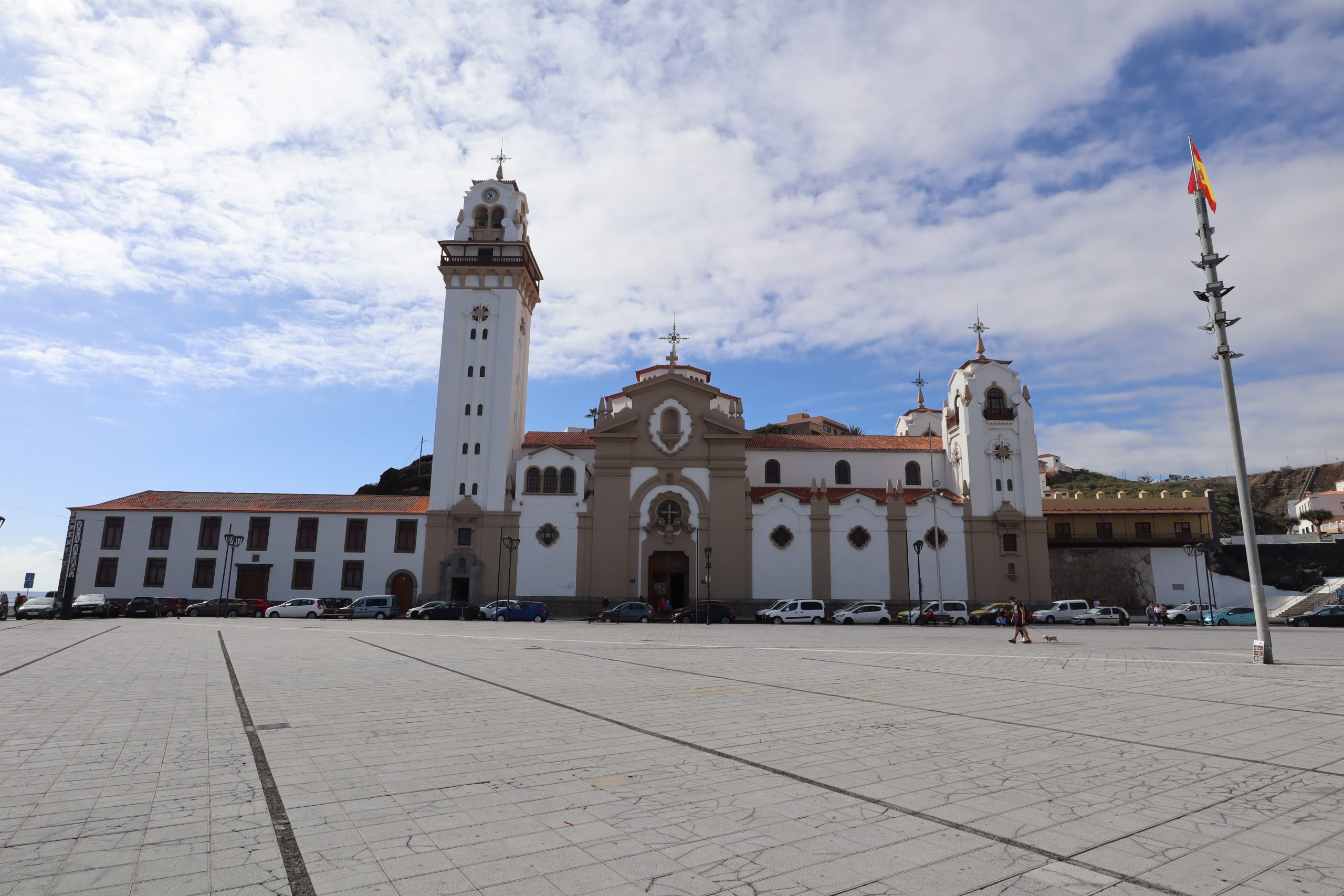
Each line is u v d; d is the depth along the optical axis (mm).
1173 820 6922
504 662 22547
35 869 5727
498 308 67312
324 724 11898
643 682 17500
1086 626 54188
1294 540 70125
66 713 12875
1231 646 30438
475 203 69750
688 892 5344
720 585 63094
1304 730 11320
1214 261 23062
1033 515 64062
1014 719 12250
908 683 17125
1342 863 5867
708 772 8742
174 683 16938
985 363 67000
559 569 63344
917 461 70812
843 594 63031
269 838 6465
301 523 68188
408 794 7828
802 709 13336
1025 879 5559
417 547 68062
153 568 67188
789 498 64500
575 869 5773
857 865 5852
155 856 6023
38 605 56719
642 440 65812
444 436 65062
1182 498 74125
